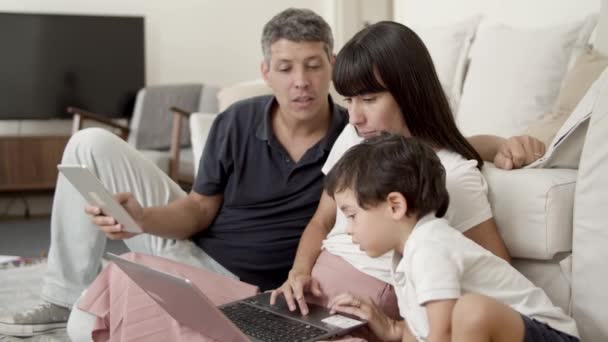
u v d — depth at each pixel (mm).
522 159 1442
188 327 1317
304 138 1739
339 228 1511
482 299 1027
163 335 1334
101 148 1765
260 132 1735
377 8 5195
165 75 5156
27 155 4648
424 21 3635
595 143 1259
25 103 4781
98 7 4961
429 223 1150
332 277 1428
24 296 2406
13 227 4438
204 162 1791
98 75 4883
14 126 4938
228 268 1764
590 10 2547
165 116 4621
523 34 2480
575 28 2336
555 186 1320
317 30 1628
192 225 1751
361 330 1301
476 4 3189
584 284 1294
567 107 1759
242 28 5277
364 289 1388
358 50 1320
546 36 2387
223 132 1782
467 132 2484
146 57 5098
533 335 1067
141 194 1800
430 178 1173
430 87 1347
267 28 1682
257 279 1755
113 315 1415
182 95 4668
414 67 1319
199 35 5203
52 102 4828
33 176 4672
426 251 1095
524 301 1137
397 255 1224
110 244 3773
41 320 1875
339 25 5125
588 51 1937
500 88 2426
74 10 4914
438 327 1046
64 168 1417
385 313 1373
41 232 4246
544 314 1131
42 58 4773
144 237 1809
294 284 1409
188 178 4219
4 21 4684
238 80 5305
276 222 1734
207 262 1787
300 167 1712
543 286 1397
